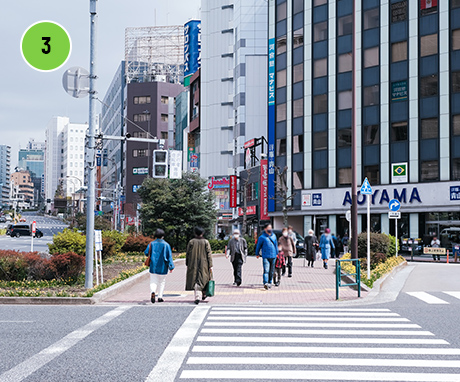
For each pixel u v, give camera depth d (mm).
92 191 14797
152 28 112625
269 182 49625
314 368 6258
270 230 15906
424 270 23891
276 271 16891
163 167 22938
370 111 42531
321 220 45031
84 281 16188
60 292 13656
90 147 14789
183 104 89500
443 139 38688
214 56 75688
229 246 16703
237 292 15031
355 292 14930
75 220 78312
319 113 45531
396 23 41562
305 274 21391
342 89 44219
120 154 115875
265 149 65688
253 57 67188
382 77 42031
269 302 13039
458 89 38344
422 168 39531
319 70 45812
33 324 9453
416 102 40188
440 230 38125
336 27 44969
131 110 109250
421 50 40250
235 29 70312
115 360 6633
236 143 68312
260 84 67000
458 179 37656
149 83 108812
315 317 10508
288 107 48125
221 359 6711
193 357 6820
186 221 35688
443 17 39312
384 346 7586
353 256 21750
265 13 67500
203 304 12695
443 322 9820
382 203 41000
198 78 78062
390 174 40938
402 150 40562
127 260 25781
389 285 17094
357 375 5938
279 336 8367
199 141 78312
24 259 16078
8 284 15266
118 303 12820
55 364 6430
